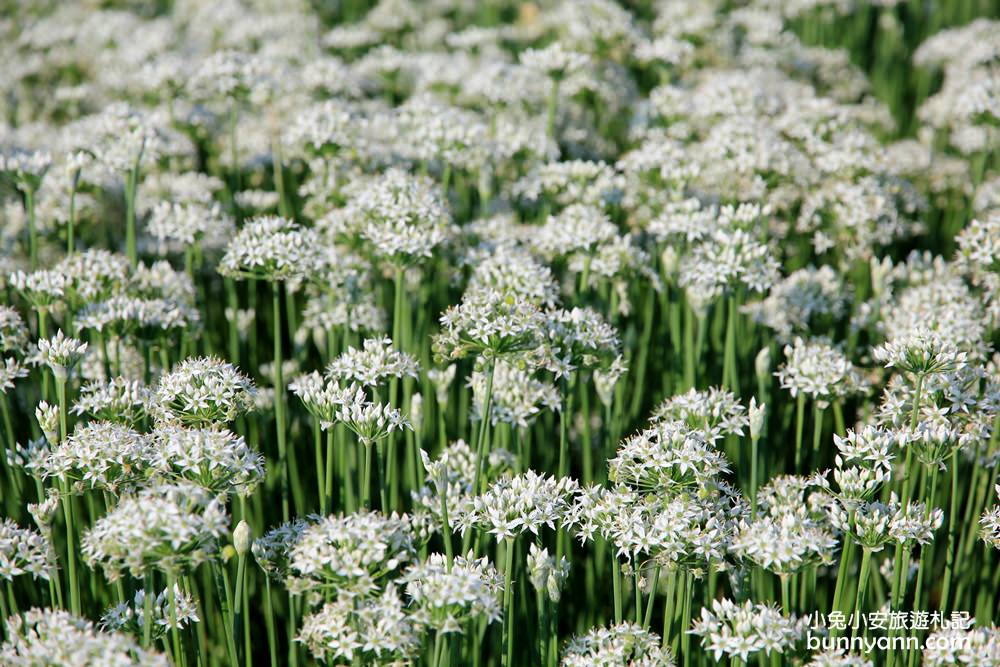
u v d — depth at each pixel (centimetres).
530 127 1116
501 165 1102
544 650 617
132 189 920
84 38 1515
